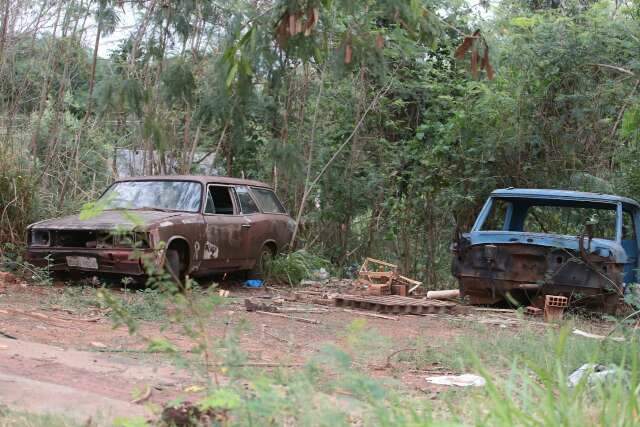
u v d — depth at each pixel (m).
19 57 13.62
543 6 17.83
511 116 15.13
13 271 11.52
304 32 8.39
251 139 15.59
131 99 12.23
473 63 8.45
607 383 4.75
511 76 15.06
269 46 9.21
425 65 16.77
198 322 4.35
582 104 14.71
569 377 5.82
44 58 13.69
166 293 4.12
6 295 9.75
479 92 15.62
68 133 14.78
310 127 16.39
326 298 11.83
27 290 10.32
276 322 9.12
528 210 13.46
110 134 15.49
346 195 16.48
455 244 11.70
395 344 7.96
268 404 3.58
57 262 10.93
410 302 11.05
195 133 15.60
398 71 16.94
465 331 9.07
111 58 14.81
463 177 16.09
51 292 10.31
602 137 15.18
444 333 9.08
